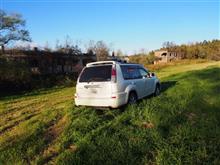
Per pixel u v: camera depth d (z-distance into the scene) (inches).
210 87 498.6
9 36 999.6
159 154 197.8
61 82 904.9
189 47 3649.1
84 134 254.5
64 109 385.7
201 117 284.2
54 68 1081.4
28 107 458.6
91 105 346.3
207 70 983.0
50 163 207.5
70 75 1040.8
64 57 1145.4
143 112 313.3
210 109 317.4
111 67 338.6
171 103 354.0
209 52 3329.2
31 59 989.2
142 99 406.0
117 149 213.2
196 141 220.5
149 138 231.8
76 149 222.4
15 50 964.0
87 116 317.1
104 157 201.8
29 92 703.1
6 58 797.2
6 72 727.1
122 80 343.9
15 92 705.0
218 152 198.2
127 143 223.3
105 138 236.5
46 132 284.7
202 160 188.4
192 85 538.3
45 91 716.7
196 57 3444.9
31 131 286.0
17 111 427.5
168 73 1190.3
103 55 1621.6
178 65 2049.7
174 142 219.0
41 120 333.4
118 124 274.4
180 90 479.5
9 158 218.4
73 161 198.7
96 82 341.4
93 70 350.3
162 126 258.2
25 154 225.9
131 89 358.9
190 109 319.9
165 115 291.3
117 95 331.6
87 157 205.3
